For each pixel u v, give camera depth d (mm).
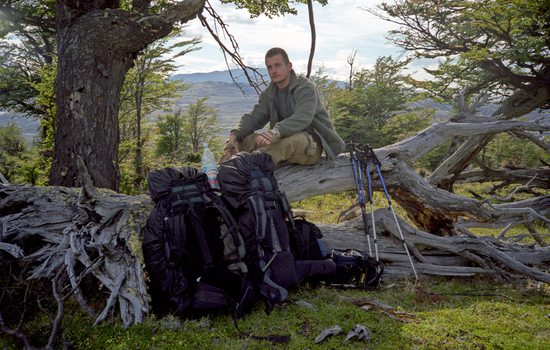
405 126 31484
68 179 6117
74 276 3957
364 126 30734
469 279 5801
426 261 5871
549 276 5590
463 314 4367
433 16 19078
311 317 4051
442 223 6789
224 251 4098
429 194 6301
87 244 4234
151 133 35688
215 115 45031
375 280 5078
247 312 4090
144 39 6465
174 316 3855
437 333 3861
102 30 6164
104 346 3375
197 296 3873
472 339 3793
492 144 31031
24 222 4664
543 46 15227
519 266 5719
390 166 6273
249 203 4172
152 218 4043
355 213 7586
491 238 6480
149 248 3980
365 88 32750
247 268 4105
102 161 6246
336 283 5016
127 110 23578
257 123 5781
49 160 10672
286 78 5520
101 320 3697
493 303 4789
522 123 7496
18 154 22797
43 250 4457
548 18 15117
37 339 3443
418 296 4918
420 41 19875
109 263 4043
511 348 3629
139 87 21734
